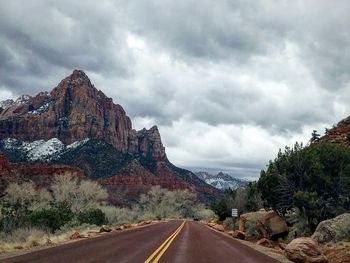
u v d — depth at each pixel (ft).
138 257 53.01
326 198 109.40
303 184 111.24
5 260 45.57
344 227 78.54
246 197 192.44
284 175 112.78
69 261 46.11
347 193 104.99
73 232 95.30
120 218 219.61
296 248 60.90
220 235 129.70
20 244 68.90
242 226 138.10
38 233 92.99
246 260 58.54
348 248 65.46
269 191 115.03
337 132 216.13
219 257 60.29
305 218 104.37
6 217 116.88
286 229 106.83
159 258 53.11
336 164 108.78
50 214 130.52
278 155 118.93
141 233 115.03
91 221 162.20
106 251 59.31
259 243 100.37
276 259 62.44
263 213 129.80
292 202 111.65
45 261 45.27
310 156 110.32
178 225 200.03
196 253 63.62
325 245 75.87
